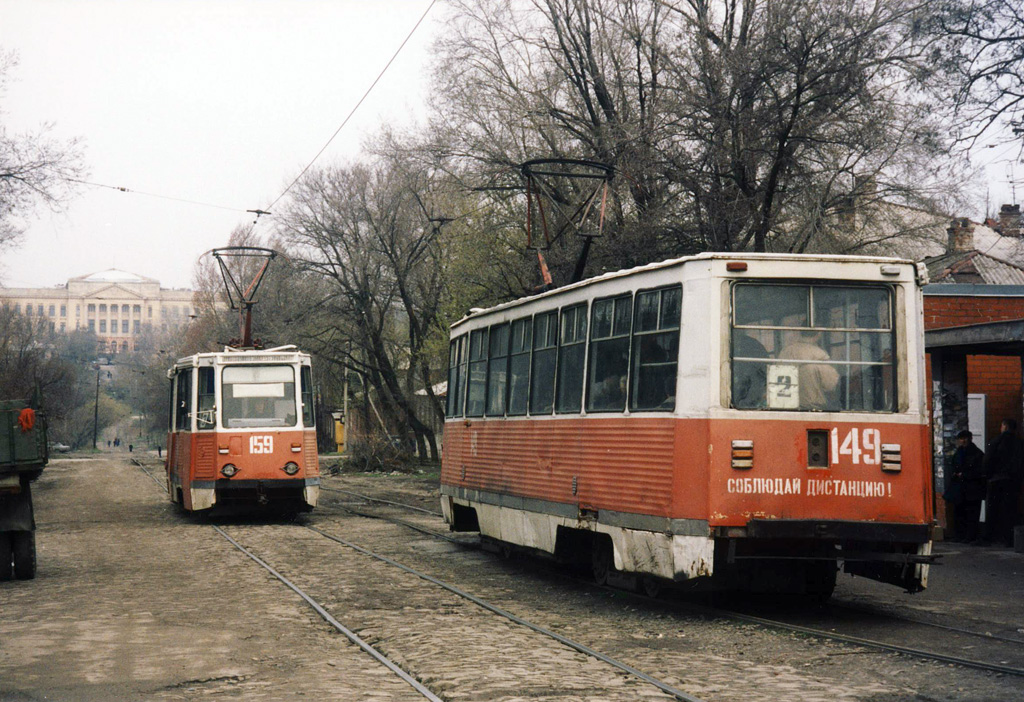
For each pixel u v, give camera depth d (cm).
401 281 4656
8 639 941
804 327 991
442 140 3183
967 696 690
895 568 1019
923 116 2031
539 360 1336
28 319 6284
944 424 1767
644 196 2542
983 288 2311
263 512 2414
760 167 2409
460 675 768
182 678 779
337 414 6706
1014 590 1195
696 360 986
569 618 1028
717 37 2511
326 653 872
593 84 2934
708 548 955
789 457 967
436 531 1973
